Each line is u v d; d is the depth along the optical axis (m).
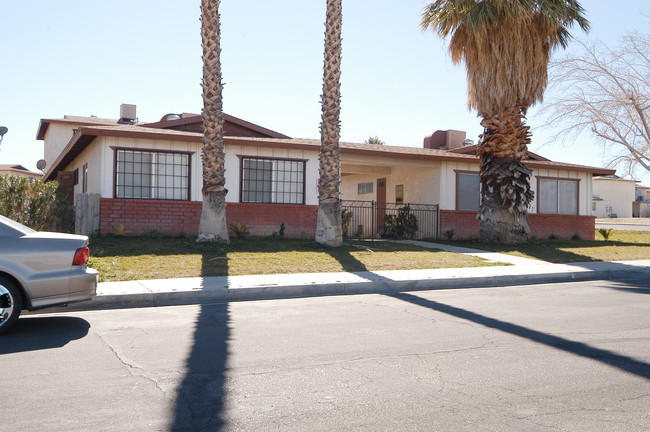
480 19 16.34
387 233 21.34
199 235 14.30
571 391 4.33
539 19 17.22
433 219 21.08
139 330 6.56
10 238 6.33
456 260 13.87
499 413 3.86
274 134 20.55
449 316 7.46
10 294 6.25
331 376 4.71
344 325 6.84
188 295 8.91
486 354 5.45
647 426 3.62
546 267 13.09
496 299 9.08
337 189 15.01
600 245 19.30
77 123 29.16
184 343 5.89
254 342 5.93
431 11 17.67
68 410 3.90
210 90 13.93
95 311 8.00
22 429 3.55
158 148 16.67
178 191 16.98
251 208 17.72
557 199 23.12
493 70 17.12
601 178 58.66
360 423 3.67
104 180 16.02
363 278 10.70
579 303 8.62
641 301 8.82
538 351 5.57
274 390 4.35
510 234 18.11
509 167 18.02
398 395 4.23
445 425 3.64
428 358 5.29
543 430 3.55
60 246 6.52
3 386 4.44
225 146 17.44
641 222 45.38
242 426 3.62
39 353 5.48
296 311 7.89
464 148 22.72
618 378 4.67
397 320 7.18
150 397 4.18
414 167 21.66
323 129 14.80
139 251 13.01
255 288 9.38
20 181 14.32
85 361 5.18
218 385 4.46
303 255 13.38
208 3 13.66
